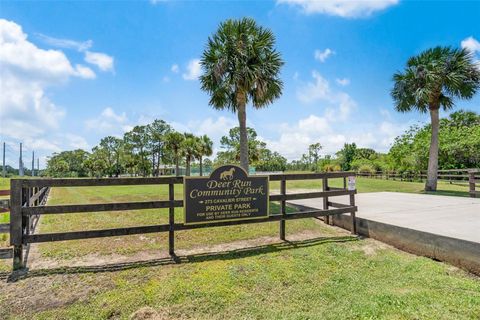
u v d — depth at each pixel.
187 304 2.73
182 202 4.28
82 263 3.80
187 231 5.43
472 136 17.69
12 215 3.50
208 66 10.91
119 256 4.08
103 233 3.81
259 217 4.76
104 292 2.97
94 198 11.55
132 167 59.88
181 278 3.32
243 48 10.41
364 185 16.89
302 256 4.10
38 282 3.20
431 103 13.12
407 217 5.64
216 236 5.14
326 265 3.77
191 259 3.97
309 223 6.26
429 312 2.54
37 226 5.98
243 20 10.64
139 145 57.72
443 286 3.12
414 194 11.17
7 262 3.83
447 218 5.55
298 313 2.58
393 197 9.95
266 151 58.44
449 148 18.03
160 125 58.19
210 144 37.31
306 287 3.11
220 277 3.34
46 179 3.66
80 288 3.06
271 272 3.50
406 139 24.30
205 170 58.91
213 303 2.75
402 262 3.92
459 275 3.53
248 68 10.26
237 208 4.59
